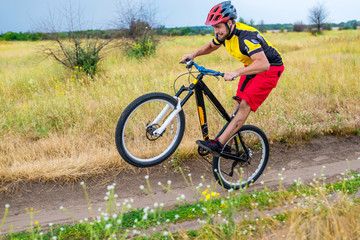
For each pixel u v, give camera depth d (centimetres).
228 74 303
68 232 279
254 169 417
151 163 339
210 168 422
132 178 395
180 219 292
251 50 306
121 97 600
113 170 408
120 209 324
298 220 245
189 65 330
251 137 463
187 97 330
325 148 488
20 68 1097
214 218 286
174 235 261
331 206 271
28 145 471
